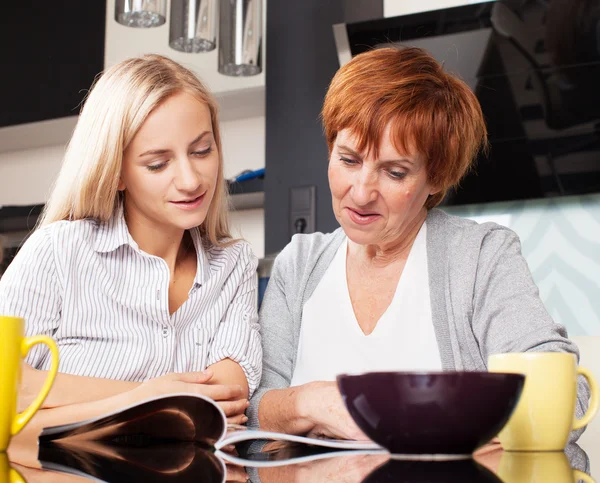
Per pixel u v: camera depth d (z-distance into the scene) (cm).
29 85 362
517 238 134
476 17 262
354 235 127
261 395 124
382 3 297
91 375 125
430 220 139
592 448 113
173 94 126
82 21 357
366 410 69
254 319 143
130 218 136
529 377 82
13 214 345
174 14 261
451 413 67
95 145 127
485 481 57
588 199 279
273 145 306
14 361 75
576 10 254
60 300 127
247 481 64
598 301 275
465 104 129
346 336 135
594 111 266
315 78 304
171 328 132
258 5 269
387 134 119
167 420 95
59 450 86
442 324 128
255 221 339
